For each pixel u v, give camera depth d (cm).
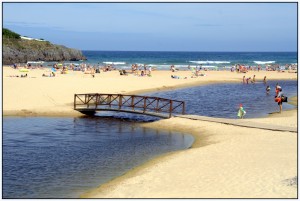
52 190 1642
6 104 3784
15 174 1873
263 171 1711
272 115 3512
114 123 3231
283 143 2244
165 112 3500
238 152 2083
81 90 4744
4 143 2525
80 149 2373
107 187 1650
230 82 7050
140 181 1694
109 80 5931
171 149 2341
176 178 1700
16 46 12650
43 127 3048
